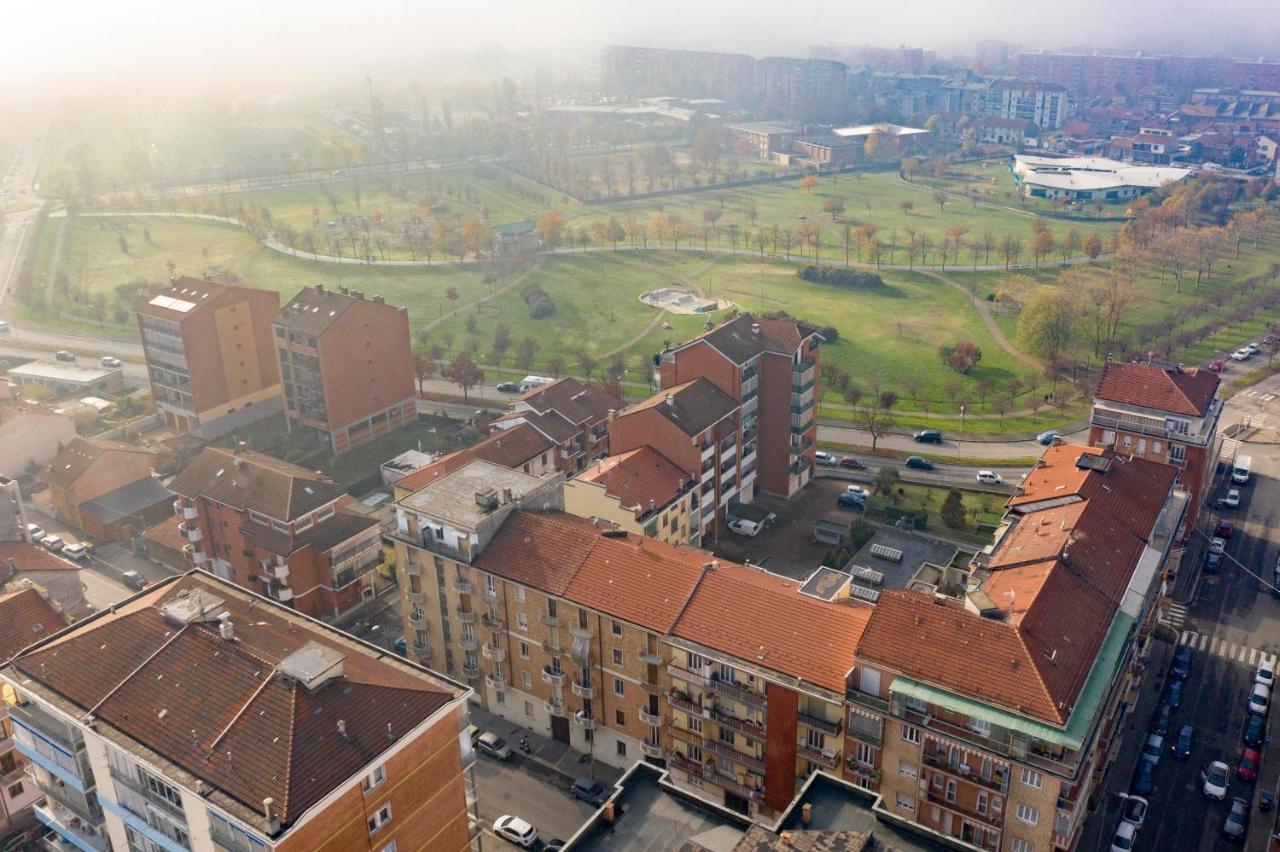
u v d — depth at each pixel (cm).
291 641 9131
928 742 9594
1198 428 15775
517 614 12275
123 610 10244
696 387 16850
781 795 10806
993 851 9544
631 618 11275
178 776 7938
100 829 9350
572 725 12450
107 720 8544
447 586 12744
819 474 19462
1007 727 9012
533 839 11031
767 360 17675
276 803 7550
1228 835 10838
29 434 19588
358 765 7981
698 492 16050
